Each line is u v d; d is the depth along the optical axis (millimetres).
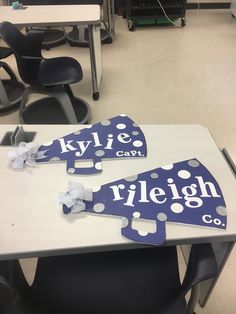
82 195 862
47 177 955
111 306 899
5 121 2551
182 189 904
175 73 3301
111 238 773
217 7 5164
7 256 748
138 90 2998
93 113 2643
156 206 849
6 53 2691
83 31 3842
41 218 826
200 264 771
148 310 875
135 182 930
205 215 824
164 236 775
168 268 998
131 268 1000
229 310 1352
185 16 4832
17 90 2865
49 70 2330
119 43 4059
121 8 4984
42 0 3459
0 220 822
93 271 995
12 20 2359
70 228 799
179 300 863
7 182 939
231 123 2518
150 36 4273
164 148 1069
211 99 2842
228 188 912
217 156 1039
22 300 828
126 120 1198
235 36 4203
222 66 3426
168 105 2766
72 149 1058
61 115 2518
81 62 3518
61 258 1031
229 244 917
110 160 1016
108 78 3207
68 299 920
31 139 1142
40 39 1995
